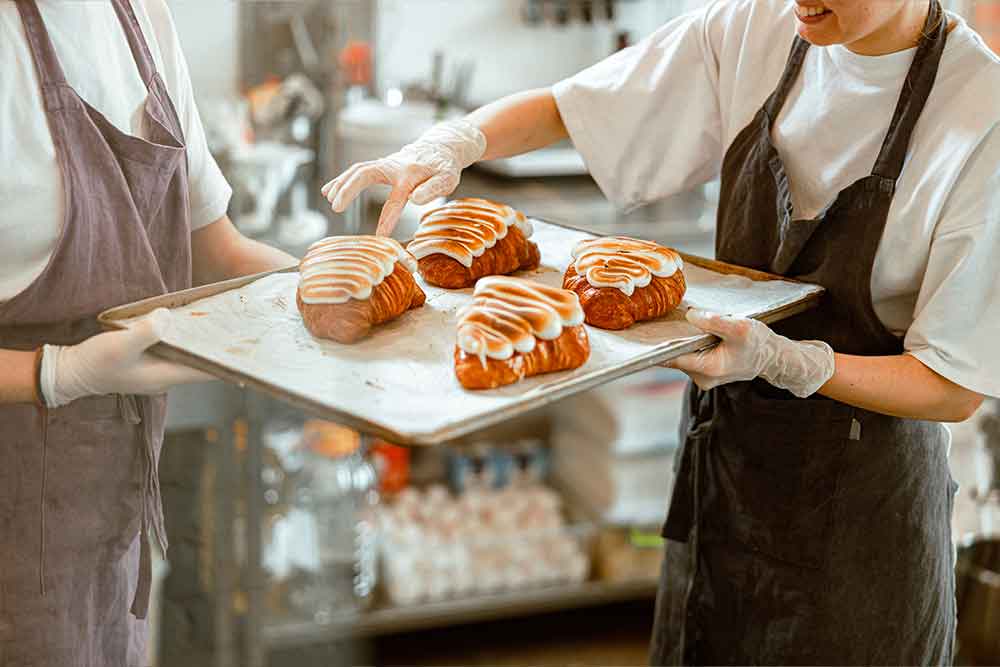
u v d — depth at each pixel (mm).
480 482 3342
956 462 2611
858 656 1590
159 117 1410
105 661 1494
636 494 3160
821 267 1523
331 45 2426
